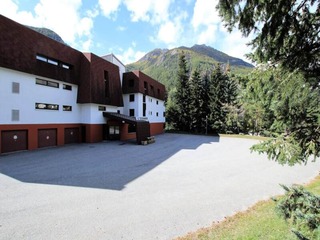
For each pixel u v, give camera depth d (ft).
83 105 76.69
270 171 43.06
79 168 40.96
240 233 17.52
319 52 10.77
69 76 70.79
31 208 23.34
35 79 59.82
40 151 57.41
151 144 80.89
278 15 11.21
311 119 11.37
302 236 9.77
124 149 66.03
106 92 85.20
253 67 13.33
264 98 12.83
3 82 51.39
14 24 53.98
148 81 115.55
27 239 17.71
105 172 38.83
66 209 23.36
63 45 68.90
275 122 12.66
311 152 11.44
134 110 103.86
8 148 53.11
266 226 17.76
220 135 129.18
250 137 115.24
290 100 11.57
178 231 19.40
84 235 18.49
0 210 22.70
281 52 11.94
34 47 58.95
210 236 18.01
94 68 77.05
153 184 32.86
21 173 36.24
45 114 63.16
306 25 11.17
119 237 18.35
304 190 11.69
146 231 19.35
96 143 76.64
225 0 11.61
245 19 11.91
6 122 52.21
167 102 171.83
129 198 26.99
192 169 43.14
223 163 49.88
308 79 11.05
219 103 139.23
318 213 10.57
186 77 153.28
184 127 151.84
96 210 23.32
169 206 24.89
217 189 31.27
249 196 28.66
